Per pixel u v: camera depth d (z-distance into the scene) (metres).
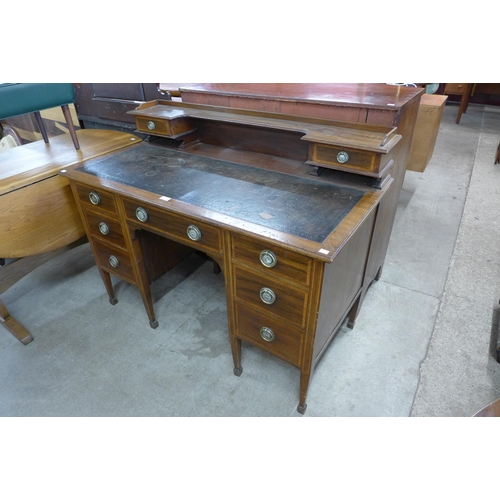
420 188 3.12
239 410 1.46
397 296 1.97
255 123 1.44
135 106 2.19
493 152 3.81
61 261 2.32
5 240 1.58
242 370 1.62
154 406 1.49
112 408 1.48
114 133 2.09
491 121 4.84
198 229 1.21
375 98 1.43
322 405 1.46
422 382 1.53
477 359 1.61
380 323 1.81
